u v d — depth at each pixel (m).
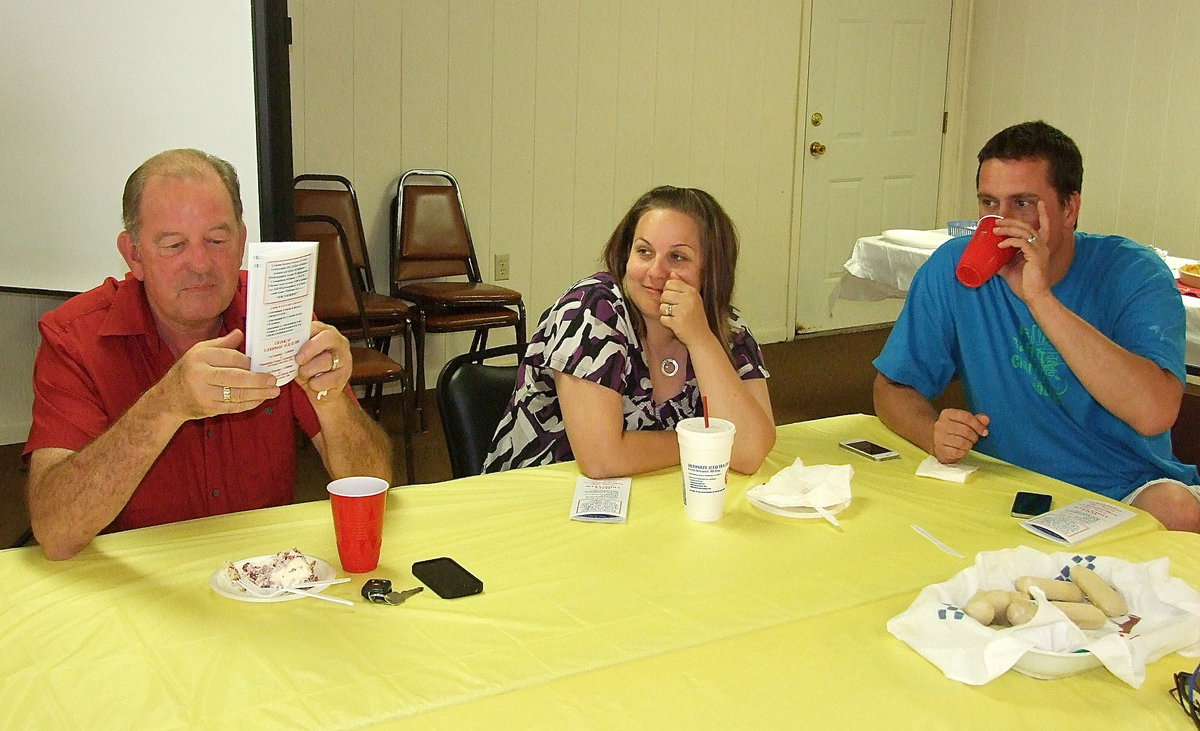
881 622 1.15
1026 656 1.02
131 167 2.18
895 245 4.03
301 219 3.65
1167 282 1.81
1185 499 1.71
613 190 5.04
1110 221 5.46
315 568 1.23
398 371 3.47
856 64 5.64
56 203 2.22
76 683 0.99
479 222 4.70
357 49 4.26
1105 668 1.05
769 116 5.44
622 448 1.60
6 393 3.70
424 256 4.36
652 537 1.37
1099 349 1.68
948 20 5.88
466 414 1.92
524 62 4.66
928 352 1.98
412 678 1.01
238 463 1.61
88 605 1.15
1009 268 1.73
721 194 5.39
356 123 4.32
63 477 1.27
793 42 5.42
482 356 2.01
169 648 1.06
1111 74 5.34
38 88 2.16
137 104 2.14
